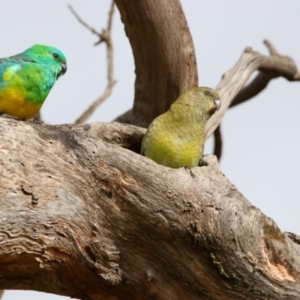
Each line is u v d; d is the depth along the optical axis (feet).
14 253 31.63
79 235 33.06
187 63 50.34
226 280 35.09
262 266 35.35
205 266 34.91
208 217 34.65
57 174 33.17
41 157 33.06
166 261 34.86
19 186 31.91
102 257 33.81
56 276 33.83
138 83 51.49
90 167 33.94
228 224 34.83
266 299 35.47
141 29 48.49
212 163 40.86
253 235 35.29
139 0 47.37
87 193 33.83
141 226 34.27
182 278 35.17
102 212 34.06
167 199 34.27
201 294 35.47
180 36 49.49
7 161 31.96
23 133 33.17
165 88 50.88
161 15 48.16
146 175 34.24
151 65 50.06
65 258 32.91
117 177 34.12
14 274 33.12
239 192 35.91
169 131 42.24
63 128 34.63
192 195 34.65
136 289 35.32
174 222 34.27
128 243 34.47
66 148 33.88
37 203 32.14
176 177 34.65
